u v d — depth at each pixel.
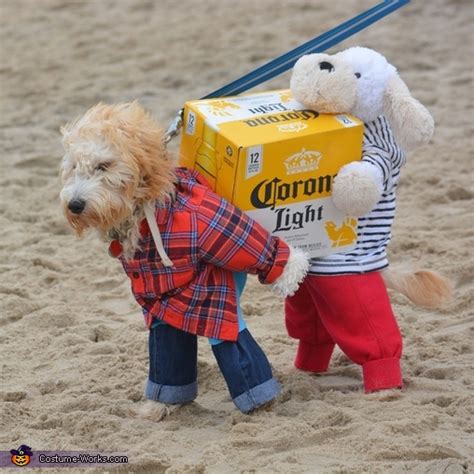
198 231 8.38
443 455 8.37
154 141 8.33
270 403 9.16
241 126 8.62
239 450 8.61
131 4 27.78
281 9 26.72
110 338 11.47
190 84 21.44
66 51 23.98
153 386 9.35
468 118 18.64
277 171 8.53
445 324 11.43
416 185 15.68
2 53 24.08
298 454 8.47
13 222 15.08
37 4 28.28
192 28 25.39
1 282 12.95
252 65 22.42
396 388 9.42
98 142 8.13
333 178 8.76
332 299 9.20
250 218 8.53
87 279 13.07
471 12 25.33
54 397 9.95
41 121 19.72
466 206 14.92
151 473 8.47
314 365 10.23
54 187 16.36
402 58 22.31
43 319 11.80
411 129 8.86
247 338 9.03
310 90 8.77
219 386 10.20
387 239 9.33
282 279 8.59
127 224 8.50
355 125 8.68
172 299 8.70
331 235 8.99
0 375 10.48
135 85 21.47
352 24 9.38
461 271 12.57
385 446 8.46
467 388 9.70
